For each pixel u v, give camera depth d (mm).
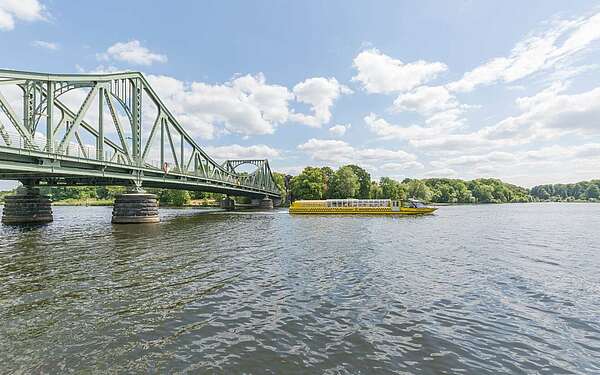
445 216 70562
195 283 15203
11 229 39844
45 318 10922
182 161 68125
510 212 93875
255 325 10383
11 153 29156
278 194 155250
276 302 12586
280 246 26391
